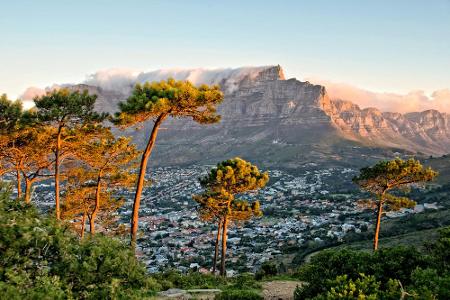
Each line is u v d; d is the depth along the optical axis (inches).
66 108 847.7
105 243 351.3
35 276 293.9
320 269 416.2
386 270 383.2
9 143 901.2
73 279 314.5
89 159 1077.1
